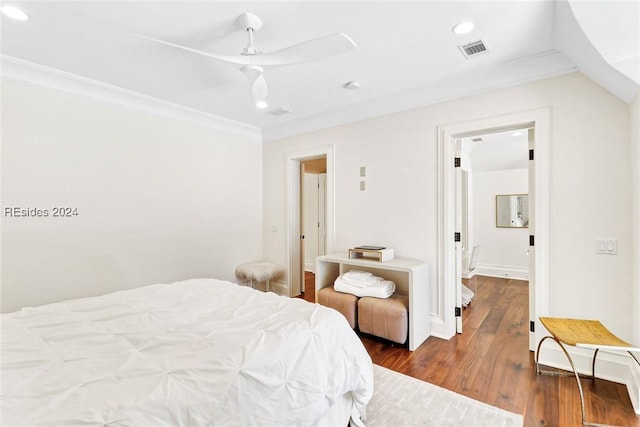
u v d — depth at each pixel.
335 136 3.63
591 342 1.71
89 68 2.46
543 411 1.77
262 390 1.14
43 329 1.43
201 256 3.67
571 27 1.75
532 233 2.39
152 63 2.37
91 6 1.70
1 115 2.31
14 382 0.98
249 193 4.27
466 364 2.33
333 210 3.65
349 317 2.93
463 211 4.93
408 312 2.64
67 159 2.63
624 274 2.02
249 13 1.76
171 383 1.01
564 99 2.23
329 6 1.71
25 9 1.72
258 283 4.29
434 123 2.88
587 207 2.15
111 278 2.90
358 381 1.55
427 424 1.67
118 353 1.20
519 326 3.11
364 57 2.29
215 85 2.79
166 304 1.81
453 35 2.00
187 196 3.52
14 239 2.38
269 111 3.54
